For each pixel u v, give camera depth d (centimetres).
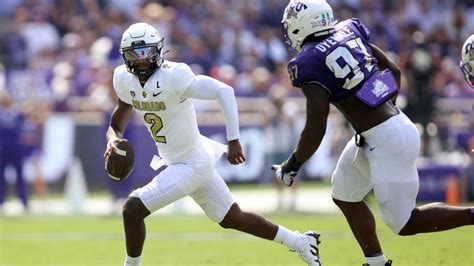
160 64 2267
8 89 5628
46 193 5225
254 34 6384
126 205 2250
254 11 6500
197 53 5978
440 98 5353
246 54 6122
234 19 6431
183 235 3719
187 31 6322
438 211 2148
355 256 2994
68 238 3684
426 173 4666
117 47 5919
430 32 6147
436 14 6481
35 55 6184
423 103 5031
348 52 2153
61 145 5234
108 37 6041
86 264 2992
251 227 2358
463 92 5731
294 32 2211
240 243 3438
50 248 3397
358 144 2186
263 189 5247
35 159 5128
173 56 5947
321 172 5334
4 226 4128
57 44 6316
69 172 4819
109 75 5028
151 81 2253
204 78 2258
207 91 2244
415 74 5053
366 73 2158
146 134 4912
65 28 6431
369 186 2270
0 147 4825
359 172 2255
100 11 6606
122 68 2334
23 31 6262
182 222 4206
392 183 2134
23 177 4834
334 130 5269
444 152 5012
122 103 2378
